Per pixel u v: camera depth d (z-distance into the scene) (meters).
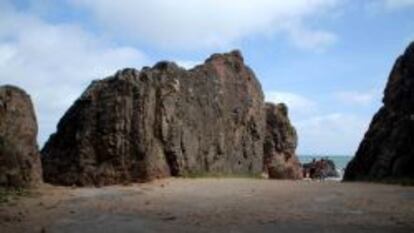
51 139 29.36
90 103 27.98
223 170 32.22
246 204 17.91
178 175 28.30
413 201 18.19
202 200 19.05
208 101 31.70
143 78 27.92
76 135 27.73
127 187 23.88
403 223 14.02
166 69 29.34
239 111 34.56
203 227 13.83
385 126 30.03
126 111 26.88
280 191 21.80
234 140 34.03
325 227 13.57
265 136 38.94
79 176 26.80
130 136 26.69
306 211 16.17
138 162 26.38
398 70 30.91
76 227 13.95
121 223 14.47
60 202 18.42
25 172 21.62
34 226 14.09
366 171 30.38
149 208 17.08
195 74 31.28
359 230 13.15
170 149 28.17
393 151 27.91
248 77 36.06
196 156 29.92
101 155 27.02
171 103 28.55
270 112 39.84
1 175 20.91
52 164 28.28
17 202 18.30
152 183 25.59
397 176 26.95
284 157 39.50
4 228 13.84
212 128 31.70
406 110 29.03
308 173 46.84
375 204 17.52
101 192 21.53
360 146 31.33
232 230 13.40
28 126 22.22
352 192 21.03
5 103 21.83
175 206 17.53
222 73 33.72
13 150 21.41
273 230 13.32
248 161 35.03
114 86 27.66
